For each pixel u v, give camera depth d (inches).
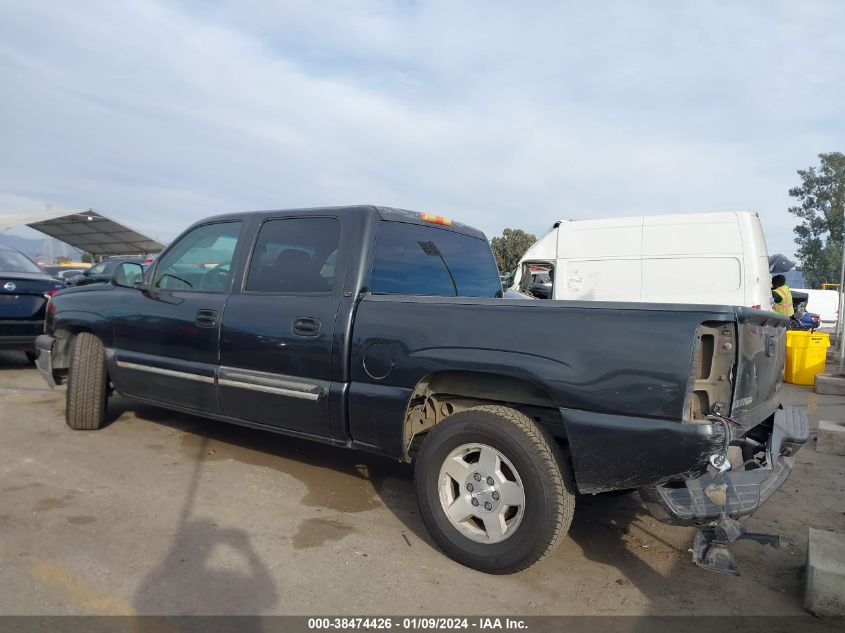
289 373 157.9
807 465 220.8
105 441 206.4
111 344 205.2
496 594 123.0
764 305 358.3
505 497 127.1
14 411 242.2
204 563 128.0
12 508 149.9
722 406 116.0
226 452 201.2
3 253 340.5
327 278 157.9
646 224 384.8
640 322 115.6
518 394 133.6
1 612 107.2
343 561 132.4
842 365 422.0
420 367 135.8
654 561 141.5
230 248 180.9
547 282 416.2
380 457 204.8
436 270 175.3
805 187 2190.0
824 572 118.1
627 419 114.8
